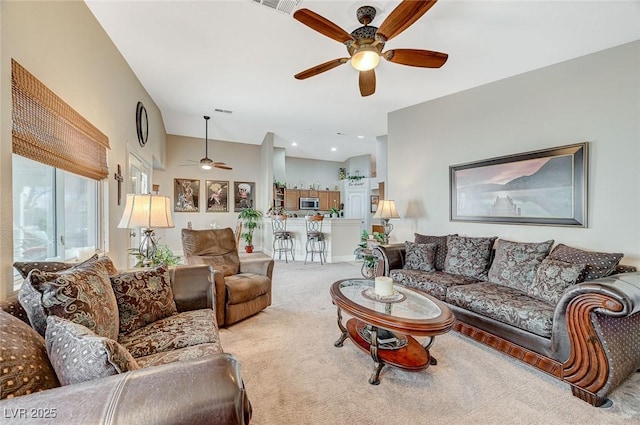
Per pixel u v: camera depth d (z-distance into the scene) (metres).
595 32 2.47
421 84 3.62
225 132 7.10
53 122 1.76
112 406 0.64
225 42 2.81
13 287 1.42
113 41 2.81
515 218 3.24
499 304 2.30
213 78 3.66
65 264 1.58
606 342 1.71
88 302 1.26
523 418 1.61
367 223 9.07
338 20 2.42
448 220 3.97
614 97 2.63
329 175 10.16
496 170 3.42
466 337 2.61
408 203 4.49
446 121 3.99
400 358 1.99
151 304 1.81
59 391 0.67
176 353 1.44
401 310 1.99
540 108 3.11
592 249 2.73
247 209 7.79
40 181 1.87
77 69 2.14
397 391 1.83
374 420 1.57
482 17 2.33
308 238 6.37
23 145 1.49
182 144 7.34
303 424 1.53
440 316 1.86
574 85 2.87
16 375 0.79
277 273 5.25
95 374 0.76
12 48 1.43
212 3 2.26
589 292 1.74
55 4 1.85
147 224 2.40
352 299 2.20
